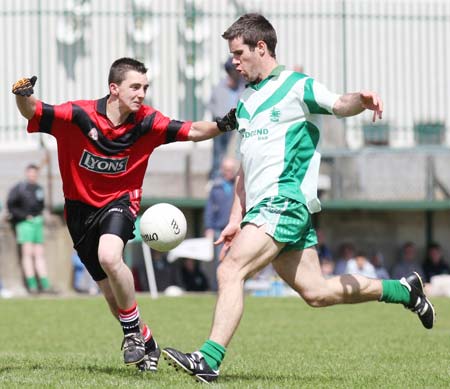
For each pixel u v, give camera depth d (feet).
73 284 168.96
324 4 189.78
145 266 172.04
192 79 187.11
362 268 172.04
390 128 188.85
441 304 137.18
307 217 58.54
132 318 61.36
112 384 55.93
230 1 187.83
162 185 179.83
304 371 65.21
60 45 184.34
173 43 187.73
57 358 73.92
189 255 165.17
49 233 169.27
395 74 189.37
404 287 63.67
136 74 60.90
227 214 145.28
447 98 190.49
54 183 175.52
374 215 182.50
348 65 189.06
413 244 184.14
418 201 179.73
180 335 96.63
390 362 71.51
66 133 61.72
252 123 59.11
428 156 182.91
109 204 62.34
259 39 59.16
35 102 60.90
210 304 136.67
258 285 162.20
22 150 179.52
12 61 182.19
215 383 55.77
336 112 57.06
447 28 190.19
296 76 58.90
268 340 91.97
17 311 126.93
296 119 58.39
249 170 58.85
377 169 181.47
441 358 74.08
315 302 60.90
